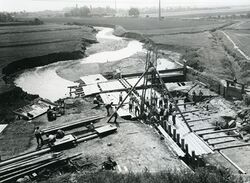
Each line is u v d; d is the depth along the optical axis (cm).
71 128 2189
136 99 2644
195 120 2352
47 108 2698
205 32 8375
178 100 2902
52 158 1669
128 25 11788
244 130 2145
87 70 4509
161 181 1193
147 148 1833
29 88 3656
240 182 1214
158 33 8550
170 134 2016
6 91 2956
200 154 1742
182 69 3712
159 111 2462
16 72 4466
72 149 1842
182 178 1201
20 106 2822
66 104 2742
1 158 1727
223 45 6044
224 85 3045
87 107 2680
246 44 5969
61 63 5162
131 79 3541
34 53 5312
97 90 3144
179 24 11544
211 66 4062
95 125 2222
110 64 4850
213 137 2020
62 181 1383
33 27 10644
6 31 9162
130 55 5850
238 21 12025
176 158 1717
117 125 2228
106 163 1586
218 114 2481
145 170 1441
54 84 3822
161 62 4769
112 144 1900
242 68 4025
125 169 1576
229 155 1744
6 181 1473
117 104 2709
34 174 1534
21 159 1675
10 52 5425
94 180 1283
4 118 2547
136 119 2391
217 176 1225
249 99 2630
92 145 1895
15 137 2041
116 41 7944
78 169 1588
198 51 5191
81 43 6719
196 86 3209
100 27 12538
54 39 7350
